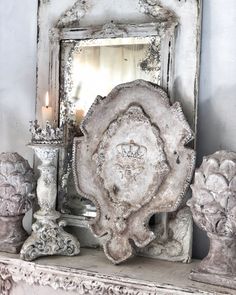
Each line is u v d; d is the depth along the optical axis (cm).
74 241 150
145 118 144
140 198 143
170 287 125
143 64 149
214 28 144
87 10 157
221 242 127
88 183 151
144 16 149
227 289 123
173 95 145
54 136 145
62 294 142
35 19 171
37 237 146
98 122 151
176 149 139
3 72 177
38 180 151
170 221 145
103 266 140
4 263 148
